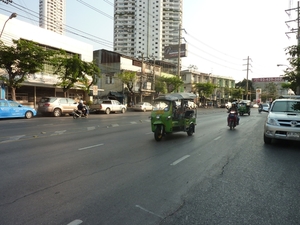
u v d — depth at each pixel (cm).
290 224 323
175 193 421
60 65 2428
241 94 7212
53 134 1084
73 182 466
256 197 409
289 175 533
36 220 320
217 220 330
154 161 637
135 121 1795
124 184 461
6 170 537
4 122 1598
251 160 664
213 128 1431
